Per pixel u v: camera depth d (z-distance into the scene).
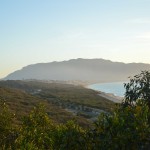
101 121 11.07
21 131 20.23
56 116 75.94
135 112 10.95
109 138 10.57
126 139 10.30
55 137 12.30
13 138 20.72
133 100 14.88
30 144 16.45
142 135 10.24
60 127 12.86
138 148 10.24
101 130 10.92
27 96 109.94
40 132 19.00
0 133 21.31
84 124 68.56
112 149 10.45
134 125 10.45
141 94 14.85
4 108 23.31
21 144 16.81
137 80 15.20
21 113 68.19
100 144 10.70
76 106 111.56
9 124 22.33
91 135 11.34
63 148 11.58
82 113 92.94
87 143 11.35
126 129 10.36
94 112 101.31
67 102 122.12
